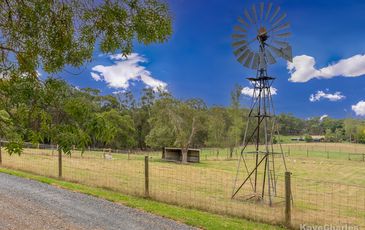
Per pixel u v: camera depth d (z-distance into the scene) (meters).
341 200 12.52
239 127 41.62
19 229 6.48
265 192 13.59
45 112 2.97
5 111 2.94
